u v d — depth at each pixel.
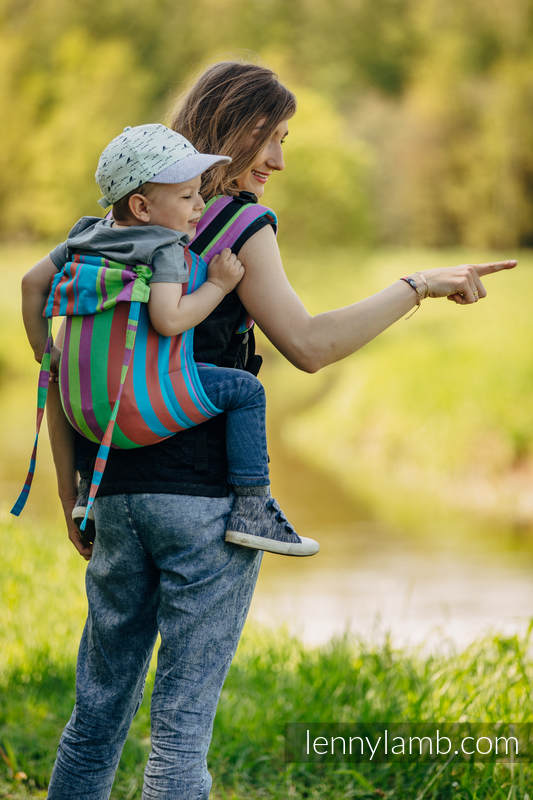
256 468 3.15
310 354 3.24
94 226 3.28
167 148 3.09
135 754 4.82
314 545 3.19
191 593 3.13
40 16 98.12
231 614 3.19
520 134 82.00
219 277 3.15
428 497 17.00
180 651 3.14
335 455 21.34
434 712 5.15
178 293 3.04
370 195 72.00
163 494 3.11
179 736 3.10
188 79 3.80
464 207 81.62
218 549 3.14
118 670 3.31
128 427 3.04
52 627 7.42
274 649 6.97
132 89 84.06
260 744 5.07
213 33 97.75
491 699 5.20
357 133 82.94
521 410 18.88
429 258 65.31
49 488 15.95
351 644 6.91
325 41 98.12
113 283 3.01
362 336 3.26
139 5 98.81
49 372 3.25
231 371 3.18
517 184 82.00
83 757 3.31
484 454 18.20
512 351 23.62
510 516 15.54
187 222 3.12
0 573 8.87
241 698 5.65
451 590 10.84
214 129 3.37
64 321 3.42
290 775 4.75
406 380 22.53
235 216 3.23
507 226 81.38
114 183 3.11
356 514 15.58
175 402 3.06
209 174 3.32
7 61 90.50
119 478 3.16
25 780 4.59
